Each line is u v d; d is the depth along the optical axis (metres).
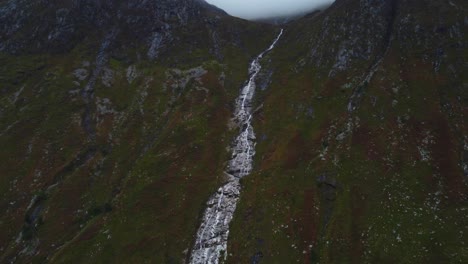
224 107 131.62
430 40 116.50
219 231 88.19
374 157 91.56
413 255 69.62
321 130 105.19
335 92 115.56
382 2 132.50
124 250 86.19
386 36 125.44
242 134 118.50
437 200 80.50
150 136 122.56
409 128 96.38
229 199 95.75
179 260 83.25
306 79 127.44
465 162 87.50
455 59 110.25
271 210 87.25
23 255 90.94
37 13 171.38
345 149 95.75
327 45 132.62
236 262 79.00
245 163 106.88
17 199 103.56
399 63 113.50
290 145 104.25
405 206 79.69
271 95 130.12
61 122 126.06
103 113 131.75
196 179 103.38
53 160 113.88
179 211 94.31
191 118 125.38
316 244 77.19
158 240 87.62
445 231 73.44
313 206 85.19
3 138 118.88
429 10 123.69
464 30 116.69
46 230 95.56
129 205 96.94
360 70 118.56
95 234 91.12
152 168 107.81
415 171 86.81
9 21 170.75
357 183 86.56
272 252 78.00
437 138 92.88
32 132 121.69
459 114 97.62
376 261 70.25
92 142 120.75
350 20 132.88
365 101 106.19
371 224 77.12
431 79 106.69
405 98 103.56
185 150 113.00
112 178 108.75
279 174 96.19
